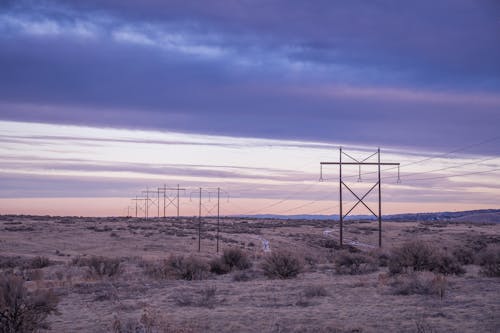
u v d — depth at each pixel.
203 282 32.94
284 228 164.88
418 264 35.59
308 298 23.70
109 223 143.12
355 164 69.31
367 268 39.59
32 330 16.81
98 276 36.44
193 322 18.00
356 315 19.02
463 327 16.30
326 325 17.19
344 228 168.12
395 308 20.17
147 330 16.12
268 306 21.84
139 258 63.47
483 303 20.53
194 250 85.12
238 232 134.75
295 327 17.03
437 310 19.41
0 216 172.12
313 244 107.62
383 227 172.88
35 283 32.22
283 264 35.66
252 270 42.88
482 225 188.12
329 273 38.84
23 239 91.44
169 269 36.72
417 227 172.12
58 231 105.81
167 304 22.89
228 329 16.83
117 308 21.94
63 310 21.97
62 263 55.78
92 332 16.94
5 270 44.62
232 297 24.91
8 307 16.59
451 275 33.69
